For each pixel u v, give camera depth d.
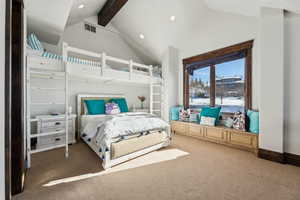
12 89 1.55
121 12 3.94
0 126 0.61
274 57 2.28
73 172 1.93
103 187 1.61
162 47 4.44
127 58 5.02
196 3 3.33
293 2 1.88
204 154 2.58
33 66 2.29
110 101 4.10
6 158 0.70
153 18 3.69
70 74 2.73
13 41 1.58
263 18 2.38
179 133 4.06
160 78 4.53
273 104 2.30
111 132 2.11
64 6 2.06
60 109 3.50
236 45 3.20
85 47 4.13
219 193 1.51
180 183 1.69
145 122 2.64
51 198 1.43
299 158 2.13
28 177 1.79
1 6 0.60
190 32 4.09
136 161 2.28
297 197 1.45
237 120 2.94
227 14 3.35
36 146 2.74
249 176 1.84
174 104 4.54
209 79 3.83
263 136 2.41
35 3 1.97
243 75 3.22
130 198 1.43
